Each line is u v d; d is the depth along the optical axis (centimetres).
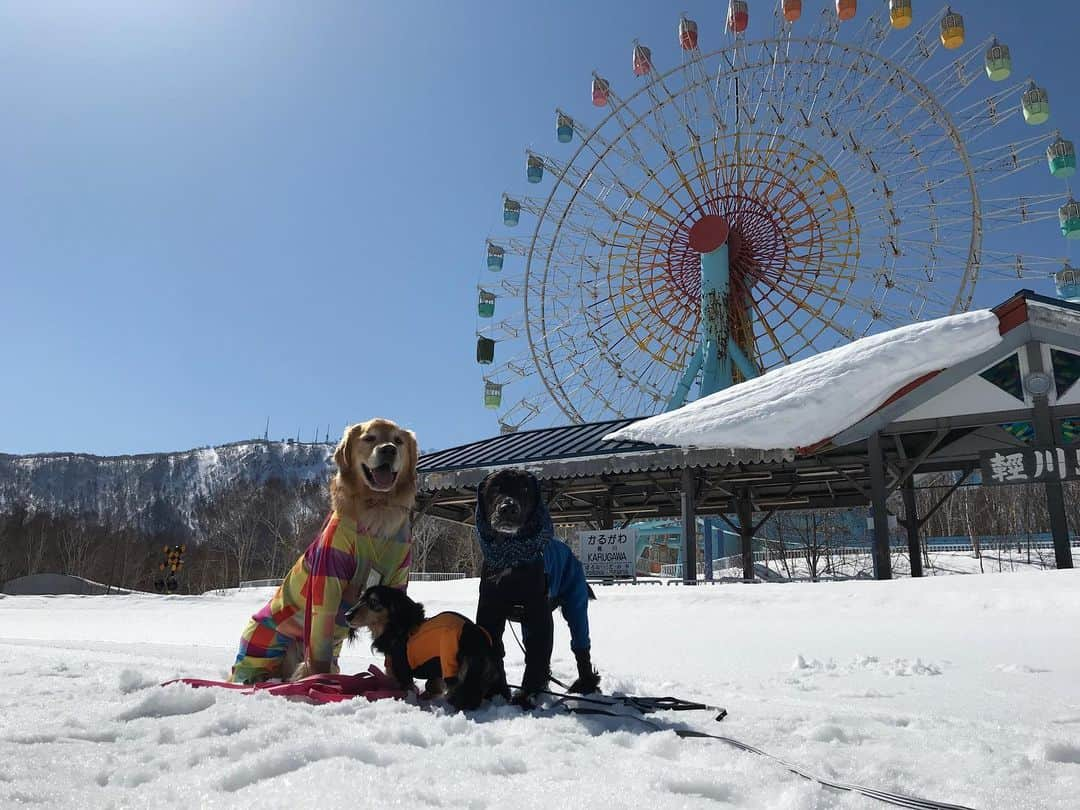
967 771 289
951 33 3275
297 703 407
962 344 1886
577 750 313
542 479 2227
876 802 236
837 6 3466
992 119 3341
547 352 3853
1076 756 311
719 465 2203
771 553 5662
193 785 240
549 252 3878
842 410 1941
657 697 490
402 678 467
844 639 981
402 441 550
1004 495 6444
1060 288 3300
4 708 386
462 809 221
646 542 5178
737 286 3553
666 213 3669
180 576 8088
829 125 3488
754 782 260
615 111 3731
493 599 478
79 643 902
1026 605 1236
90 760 269
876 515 1872
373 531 538
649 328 3800
